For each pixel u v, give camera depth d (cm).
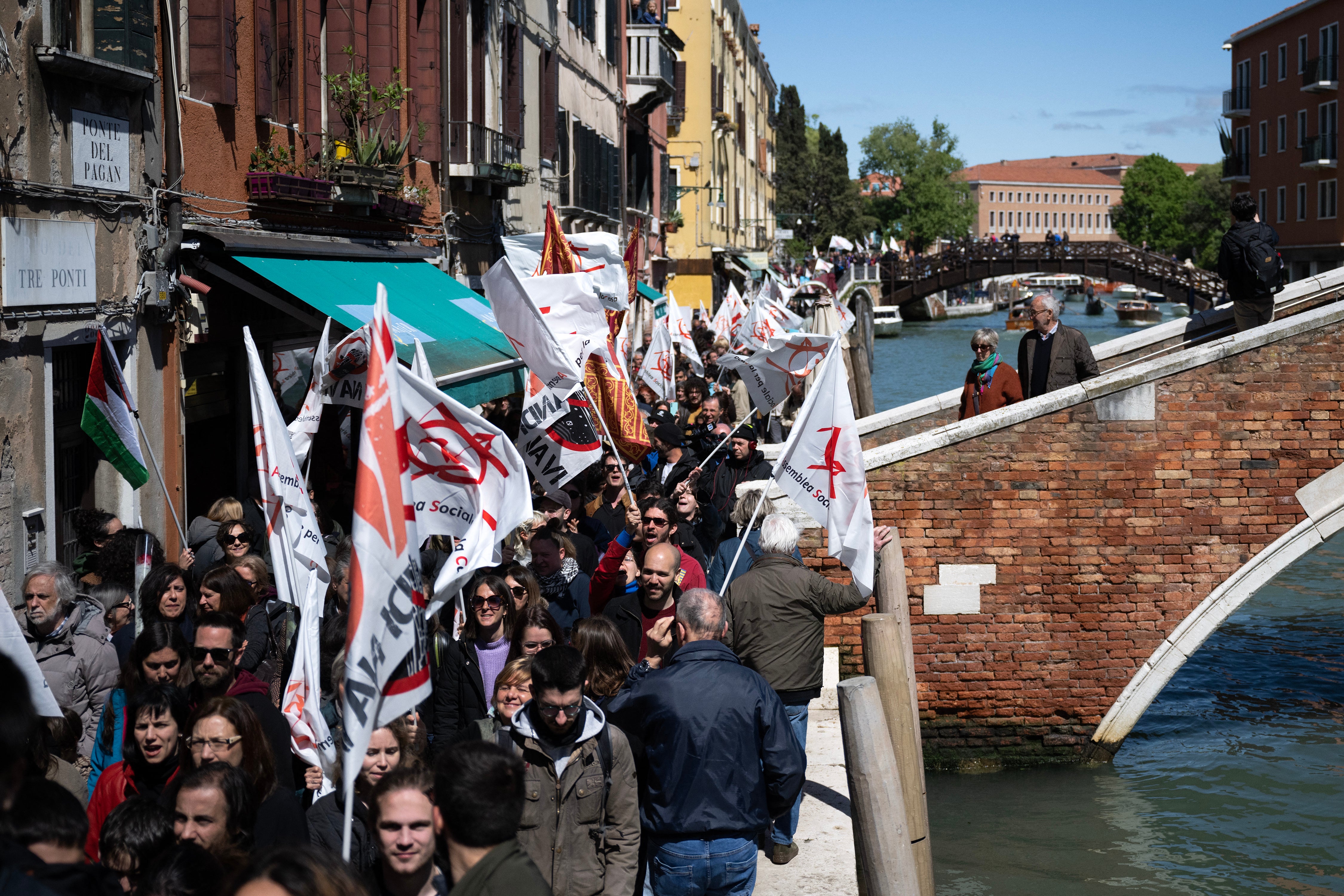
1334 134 5022
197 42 1093
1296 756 1201
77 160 888
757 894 632
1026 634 1162
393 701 402
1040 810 1082
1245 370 1135
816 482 704
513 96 2044
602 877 479
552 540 730
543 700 464
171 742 489
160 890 351
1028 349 1262
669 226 4134
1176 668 1151
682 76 4653
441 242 1717
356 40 1391
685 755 505
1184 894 923
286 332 1337
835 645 1157
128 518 976
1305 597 1833
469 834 362
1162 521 1148
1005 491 1157
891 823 554
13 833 303
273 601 729
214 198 1109
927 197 10938
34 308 831
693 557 906
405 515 407
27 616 618
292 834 441
